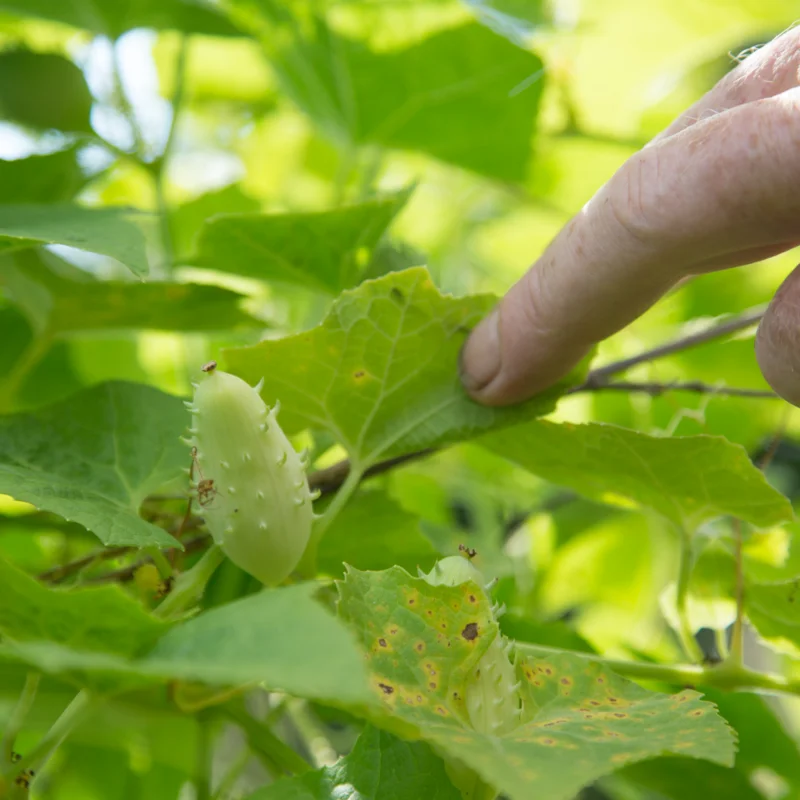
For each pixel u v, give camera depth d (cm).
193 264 44
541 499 58
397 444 40
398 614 35
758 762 43
